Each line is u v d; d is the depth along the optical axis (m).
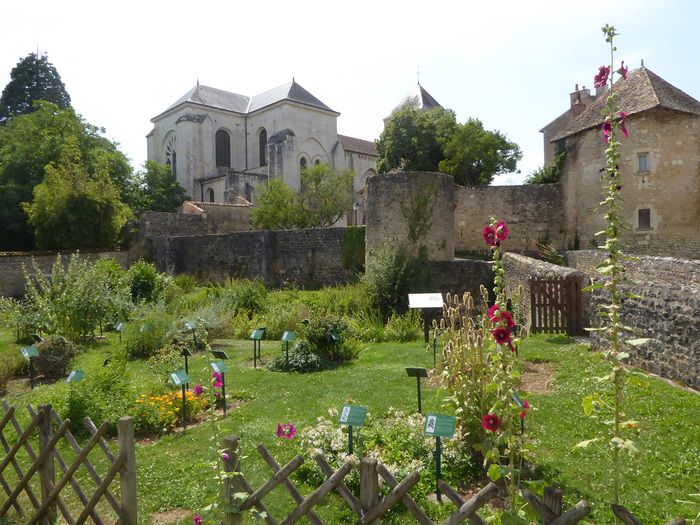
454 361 5.23
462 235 26.91
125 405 6.75
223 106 50.62
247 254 25.88
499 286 3.46
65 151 31.30
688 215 21.05
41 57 43.00
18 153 32.59
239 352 12.02
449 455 4.96
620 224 3.06
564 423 5.96
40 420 4.09
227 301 16.69
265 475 5.04
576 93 35.59
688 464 4.81
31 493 4.15
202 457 5.61
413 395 7.47
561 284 11.88
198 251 28.03
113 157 37.31
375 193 19.42
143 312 13.37
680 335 7.39
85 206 27.83
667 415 6.00
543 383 7.79
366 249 20.08
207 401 7.41
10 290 24.84
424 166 33.47
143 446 6.10
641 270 13.06
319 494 2.84
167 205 41.62
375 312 16.42
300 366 9.91
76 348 11.21
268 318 15.09
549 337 11.36
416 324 14.02
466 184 31.86
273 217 34.06
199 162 46.66
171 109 48.97
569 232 25.00
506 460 4.81
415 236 18.92
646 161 21.33
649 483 4.52
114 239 29.33
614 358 2.97
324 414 6.82
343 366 10.20
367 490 2.71
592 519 4.01
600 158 22.77
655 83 21.92
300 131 47.78
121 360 9.27
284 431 5.20
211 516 3.72
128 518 3.41
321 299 17.91
